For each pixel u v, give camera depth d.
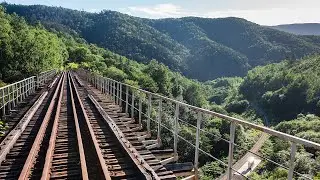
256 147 40.25
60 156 7.75
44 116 13.59
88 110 15.40
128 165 7.10
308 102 87.12
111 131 10.02
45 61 63.78
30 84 26.47
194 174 6.88
